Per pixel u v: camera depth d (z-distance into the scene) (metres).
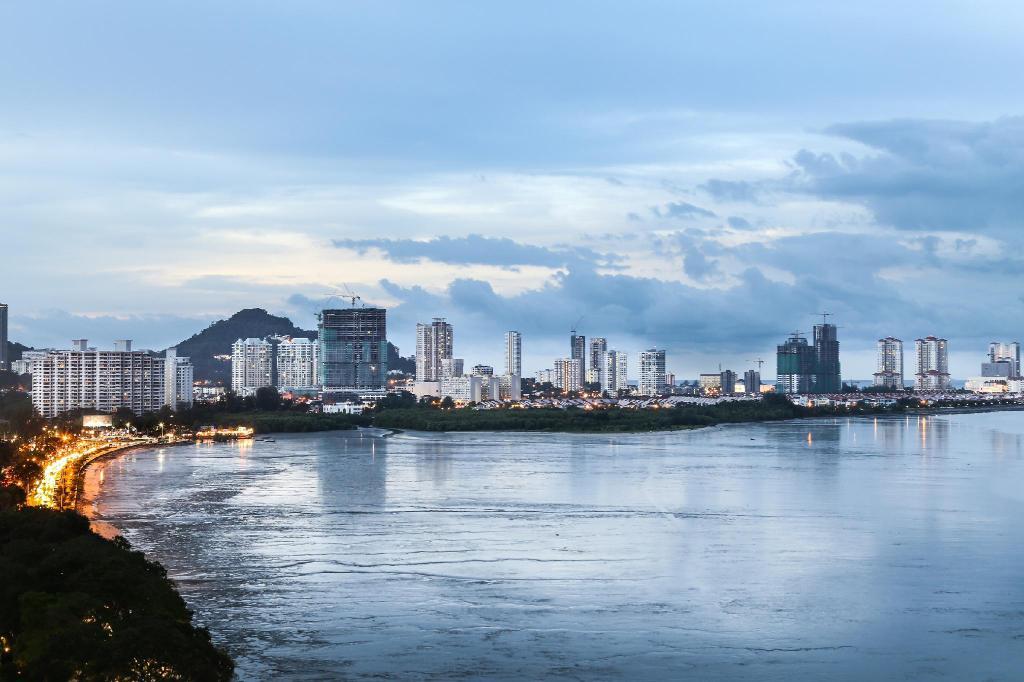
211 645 130.50
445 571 192.25
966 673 138.25
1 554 149.88
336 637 152.75
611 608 167.00
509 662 142.25
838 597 173.25
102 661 112.19
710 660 142.75
